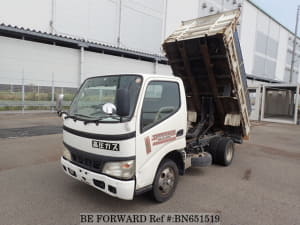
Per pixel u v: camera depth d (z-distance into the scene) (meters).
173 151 3.72
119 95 2.63
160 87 3.34
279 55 41.81
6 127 9.34
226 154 5.52
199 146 5.09
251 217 3.22
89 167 3.15
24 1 13.04
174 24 22.55
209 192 4.02
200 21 5.11
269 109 22.03
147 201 3.57
